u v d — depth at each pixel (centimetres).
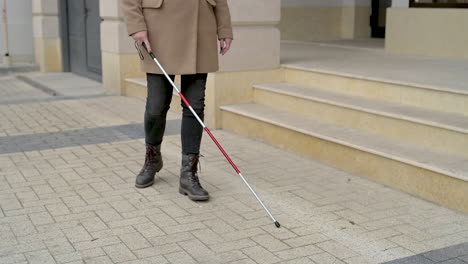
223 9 394
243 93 592
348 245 315
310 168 453
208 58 382
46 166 461
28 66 1109
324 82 567
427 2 713
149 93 388
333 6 1048
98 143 532
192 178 386
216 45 390
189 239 323
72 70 1079
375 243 317
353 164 437
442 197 371
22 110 693
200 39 377
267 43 598
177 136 555
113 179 428
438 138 414
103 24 805
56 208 370
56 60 1097
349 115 487
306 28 1034
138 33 369
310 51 787
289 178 429
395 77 512
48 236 328
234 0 565
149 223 346
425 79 499
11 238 325
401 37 748
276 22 598
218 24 395
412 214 358
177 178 430
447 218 352
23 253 306
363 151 425
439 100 457
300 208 369
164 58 374
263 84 600
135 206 373
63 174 440
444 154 403
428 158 393
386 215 357
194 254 305
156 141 403
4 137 557
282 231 333
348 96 526
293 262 295
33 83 935
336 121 501
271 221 348
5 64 1142
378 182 417
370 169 423
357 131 473
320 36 1046
